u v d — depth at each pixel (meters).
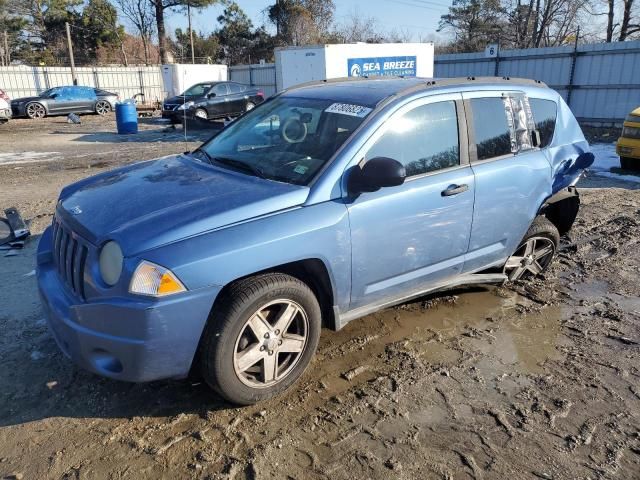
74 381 3.38
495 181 4.07
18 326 4.03
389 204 3.45
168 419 3.05
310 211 3.15
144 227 2.86
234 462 2.73
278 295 3.05
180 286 2.73
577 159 4.88
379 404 3.22
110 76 34.28
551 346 3.97
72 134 18.28
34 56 51.97
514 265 4.75
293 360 3.27
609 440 2.97
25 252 5.60
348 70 16.92
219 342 2.88
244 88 22.47
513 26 51.66
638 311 4.53
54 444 2.85
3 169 11.12
